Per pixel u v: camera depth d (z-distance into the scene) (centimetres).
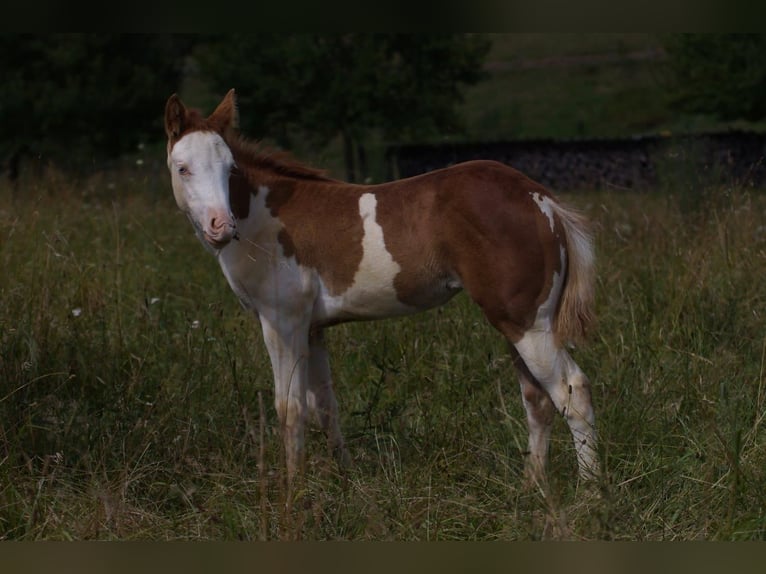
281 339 497
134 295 739
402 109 1902
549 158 2078
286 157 506
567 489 454
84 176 1469
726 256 694
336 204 491
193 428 518
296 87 1902
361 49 1892
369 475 487
